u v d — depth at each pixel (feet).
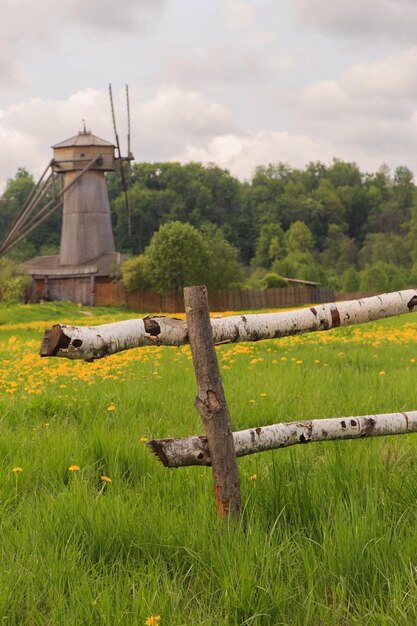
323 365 47.19
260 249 631.97
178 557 14.02
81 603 11.87
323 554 13.60
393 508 16.10
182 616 11.89
